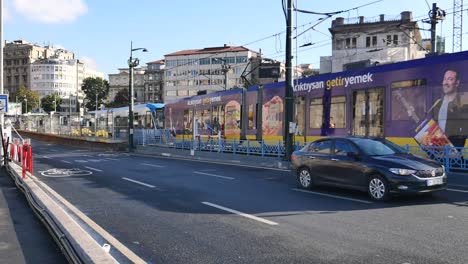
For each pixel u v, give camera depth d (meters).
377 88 15.47
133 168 19.45
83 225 8.00
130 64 35.47
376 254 5.92
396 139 14.60
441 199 10.06
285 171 17.30
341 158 11.00
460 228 7.31
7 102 18.58
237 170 18.09
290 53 18.70
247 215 8.71
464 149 12.51
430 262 5.54
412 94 14.15
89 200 10.79
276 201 10.30
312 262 5.64
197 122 28.09
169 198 10.98
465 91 12.60
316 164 11.77
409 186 9.39
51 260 6.04
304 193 11.46
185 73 121.94
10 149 20.81
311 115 18.78
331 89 17.72
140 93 149.38
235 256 6.00
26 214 9.17
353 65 19.05
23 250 6.51
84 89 153.12
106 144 38.69
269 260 5.78
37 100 147.62
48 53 189.75
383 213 8.64
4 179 15.30
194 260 5.88
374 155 10.41
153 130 33.84
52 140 53.00
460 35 43.12
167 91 124.44
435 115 13.39
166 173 17.12
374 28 73.62
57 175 16.55
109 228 7.80
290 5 18.58
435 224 7.62
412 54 67.00
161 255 6.15
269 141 21.28
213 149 25.72
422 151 13.64
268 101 21.80
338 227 7.53
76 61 188.25
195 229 7.61
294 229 7.45
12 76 178.50
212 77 117.50
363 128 15.96
